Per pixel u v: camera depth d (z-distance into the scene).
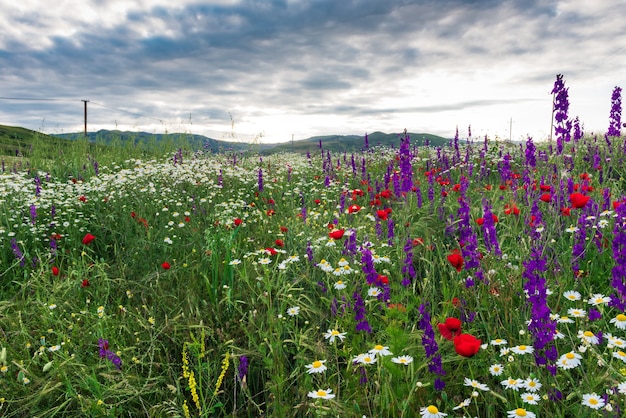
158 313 3.80
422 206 6.02
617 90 7.55
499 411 2.41
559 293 3.15
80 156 11.92
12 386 2.93
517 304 3.19
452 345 2.67
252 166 12.14
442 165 9.46
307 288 3.91
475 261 3.33
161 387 2.96
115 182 7.84
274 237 5.37
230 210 6.28
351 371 2.59
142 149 13.52
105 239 5.95
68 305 3.82
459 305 3.12
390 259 4.11
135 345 3.21
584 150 8.98
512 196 5.91
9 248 5.39
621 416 1.98
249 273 4.07
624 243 2.75
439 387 2.22
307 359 2.86
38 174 9.73
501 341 2.51
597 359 2.44
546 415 2.16
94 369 2.93
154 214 6.67
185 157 13.07
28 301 3.97
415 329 2.95
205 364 2.93
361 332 2.80
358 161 11.92
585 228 4.02
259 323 3.38
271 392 2.66
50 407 2.82
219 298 3.97
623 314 2.60
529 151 6.33
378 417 2.30
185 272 4.50
